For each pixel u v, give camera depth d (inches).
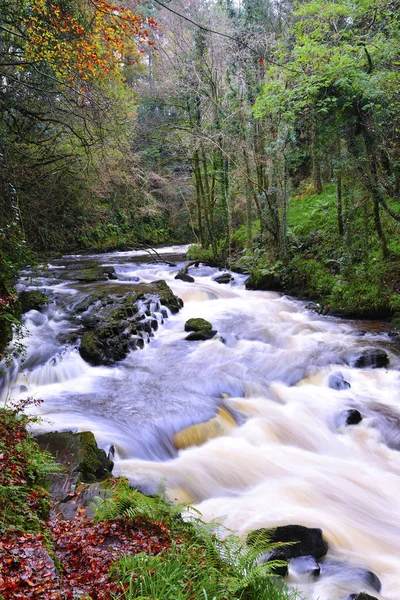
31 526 155.6
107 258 956.6
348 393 369.7
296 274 666.2
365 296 545.3
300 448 297.1
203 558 154.6
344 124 524.4
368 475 269.7
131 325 459.5
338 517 223.8
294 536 191.5
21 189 454.9
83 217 614.9
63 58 399.2
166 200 1154.0
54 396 344.2
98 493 194.5
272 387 375.9
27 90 467.8
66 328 451.2
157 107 1127.6
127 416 309.3
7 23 398.3
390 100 495.8
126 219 1085.1
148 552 152.9
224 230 885.2
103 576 135.3
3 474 179.3
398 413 334.3
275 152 652.1
